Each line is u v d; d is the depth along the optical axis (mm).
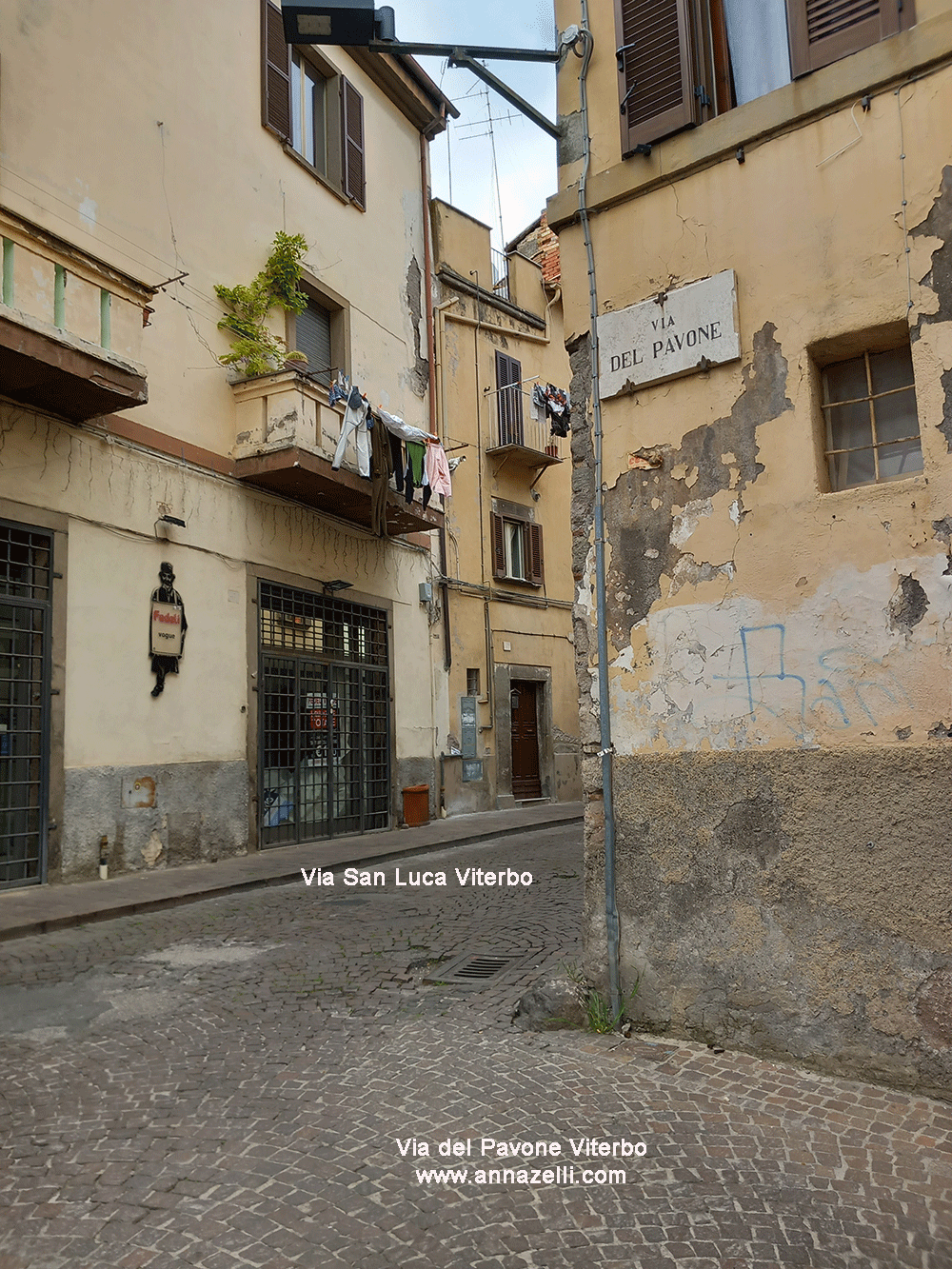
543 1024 4625
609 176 4898
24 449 8859
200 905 8297
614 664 4684
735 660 4277
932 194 3873
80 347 8305
